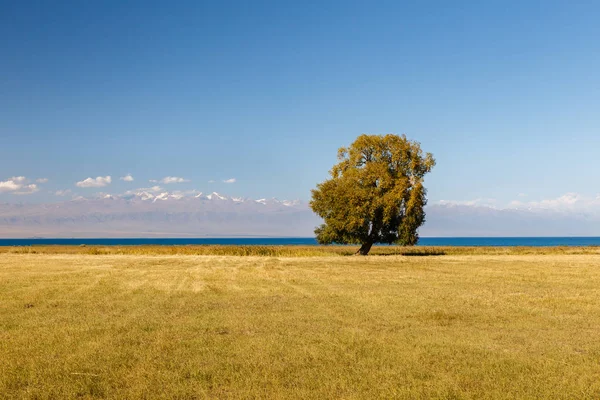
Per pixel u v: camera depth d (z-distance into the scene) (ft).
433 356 37.19
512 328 47.21
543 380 31.68
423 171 187.83
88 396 28.78
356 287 80.48
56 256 175.01
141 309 57.93
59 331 45.27
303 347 39.52
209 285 83.20
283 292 73.77
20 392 29.48
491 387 30.48
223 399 28.45
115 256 177.68
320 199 191.52
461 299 65.62
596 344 40.98
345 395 29.01
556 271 113.50
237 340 41.83
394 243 193.77
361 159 191.83
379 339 42.27
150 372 32.99
